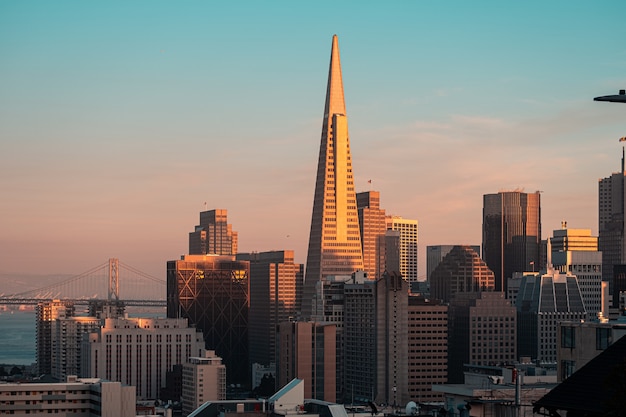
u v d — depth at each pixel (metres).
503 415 169.25
